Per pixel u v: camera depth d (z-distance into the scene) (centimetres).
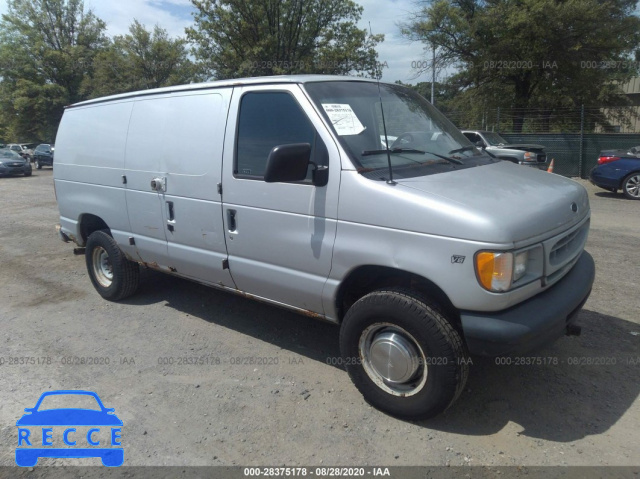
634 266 623
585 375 373
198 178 412
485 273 275
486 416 329
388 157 316
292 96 358
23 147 3647
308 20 2598
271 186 361
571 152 1702
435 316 296
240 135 385
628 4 2112
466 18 2295
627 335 433
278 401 354
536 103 2411
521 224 286
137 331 479
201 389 373
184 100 431
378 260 311
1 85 4034
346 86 382
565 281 332
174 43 3422
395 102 401
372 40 2636
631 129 2573
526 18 2006
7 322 513
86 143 541
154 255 477
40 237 911
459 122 2512
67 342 460
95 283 573
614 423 318
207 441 315
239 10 2480
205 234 417
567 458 288
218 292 577
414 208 296
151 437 321
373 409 341
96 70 3756
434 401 305
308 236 345
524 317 285
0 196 1550
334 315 350
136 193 477
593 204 1139
